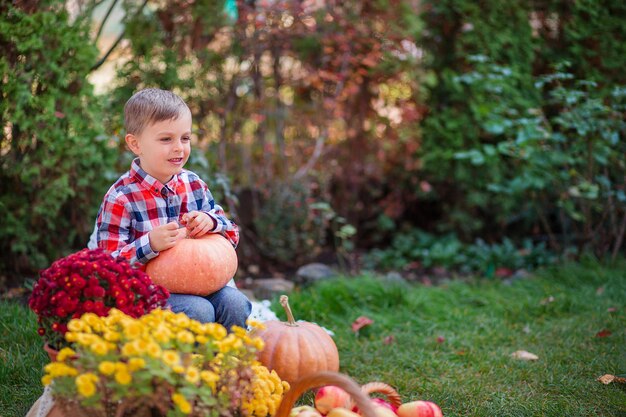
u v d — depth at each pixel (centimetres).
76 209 453
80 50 415
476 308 439
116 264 223
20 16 389
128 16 490
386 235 638
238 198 552
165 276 261
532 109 522
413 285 506
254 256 551
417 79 589
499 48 564
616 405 283
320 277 499
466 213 605
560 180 537
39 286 218
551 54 582
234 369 217
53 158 414
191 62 497
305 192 548
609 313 410
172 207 286
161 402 188
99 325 197
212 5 508
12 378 289
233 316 276
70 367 191
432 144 599
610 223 540
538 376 319
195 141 523
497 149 548
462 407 285
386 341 369
